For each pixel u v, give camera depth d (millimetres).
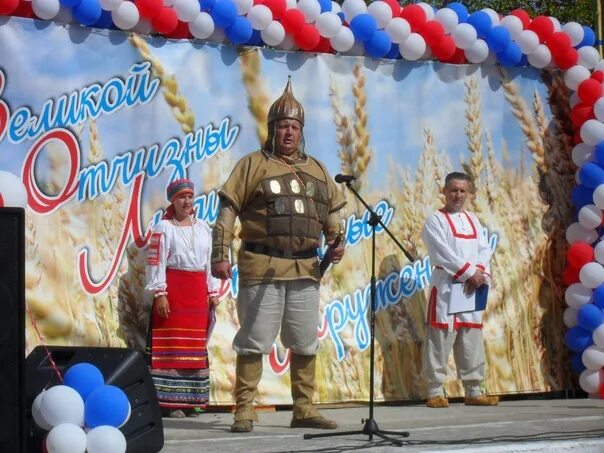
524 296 9297
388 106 8820
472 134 9156
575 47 9422
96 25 7750
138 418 5512
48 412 5133
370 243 8695
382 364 8680
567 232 9367
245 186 6773
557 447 6238
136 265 7879
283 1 8266
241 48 8266
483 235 8859
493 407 8680
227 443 6258
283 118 6844
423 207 8930
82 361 5578
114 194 7809
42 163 7555
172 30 7938
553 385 9391
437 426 7199
